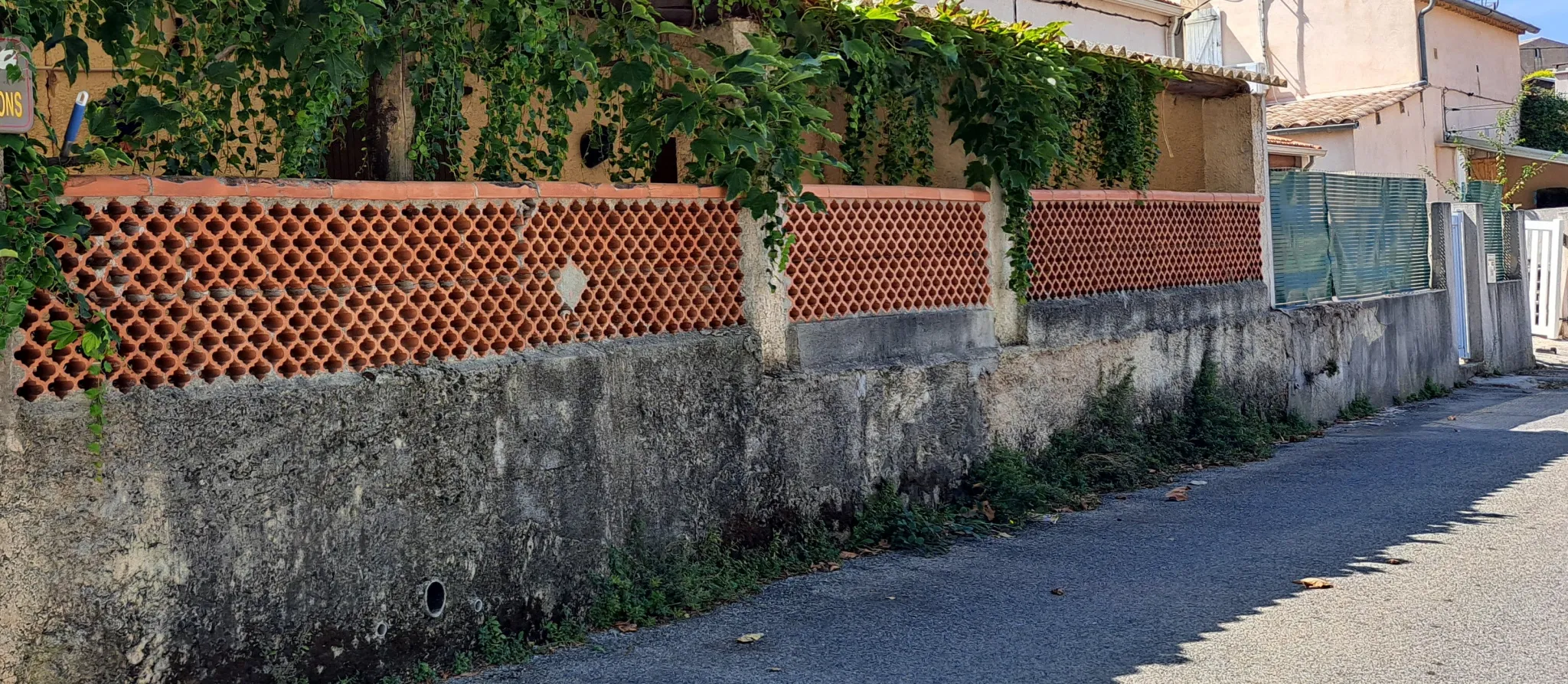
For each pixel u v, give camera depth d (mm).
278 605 5266
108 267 4949
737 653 5969
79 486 4762
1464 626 6082
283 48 5617
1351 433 12883
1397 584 6852
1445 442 11781
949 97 9375
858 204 8320
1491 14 28766
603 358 6520
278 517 5270
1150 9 18594
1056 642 6023
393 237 5797
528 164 6820
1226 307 12172
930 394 8656
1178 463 10781
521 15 6449
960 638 6117
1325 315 13727
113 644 4836
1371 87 26766
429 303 5910
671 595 6664
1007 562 7625
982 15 8875
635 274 6883
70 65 5180
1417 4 26141
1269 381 12719
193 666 5031
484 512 5973
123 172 5793
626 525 6609
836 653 5922
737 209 7465
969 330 9180
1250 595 6742
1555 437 11789
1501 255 18984
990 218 9477
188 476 5031
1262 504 9148
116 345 4914
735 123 7230
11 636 4613
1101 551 7828
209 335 5188
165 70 5656
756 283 7504
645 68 6930
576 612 6348
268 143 6113
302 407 5352
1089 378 10320
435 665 5766
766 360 7555
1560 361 19656
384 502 5605
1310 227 14055
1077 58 10039
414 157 6305
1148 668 5602
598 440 6477
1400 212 16109
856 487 8047
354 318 5621
